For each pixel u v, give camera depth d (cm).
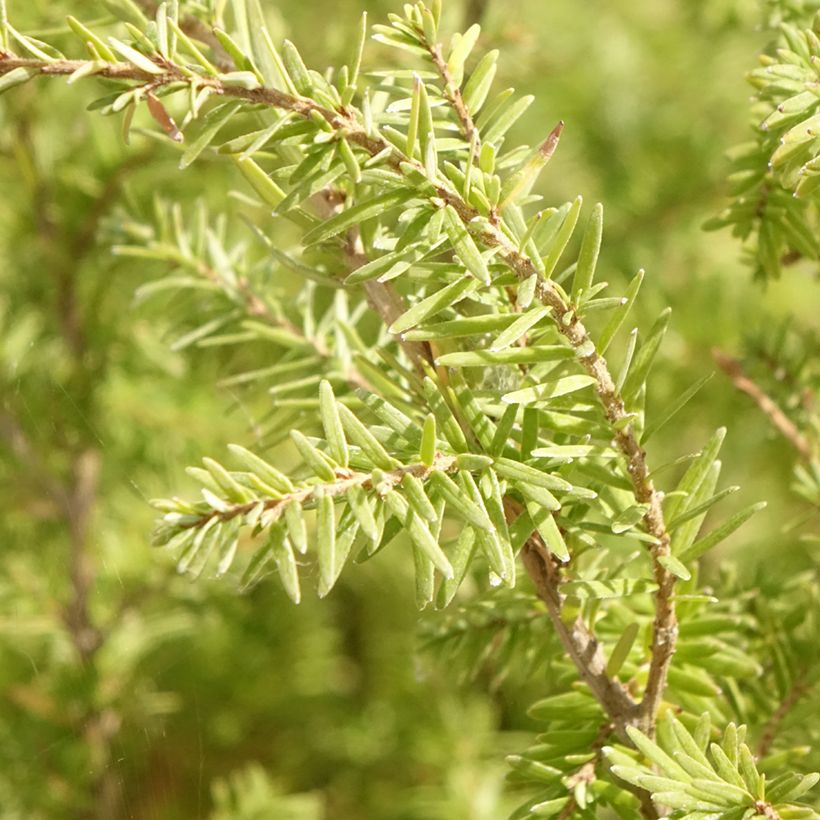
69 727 67
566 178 102
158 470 74
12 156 64
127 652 69
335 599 102
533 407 44
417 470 43
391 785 97
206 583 70
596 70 105
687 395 44
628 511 43
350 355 50
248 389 56
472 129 44
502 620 49
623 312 43
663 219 94
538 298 43
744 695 49
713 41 103
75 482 69
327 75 45
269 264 53
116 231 62
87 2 53
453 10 61
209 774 95
